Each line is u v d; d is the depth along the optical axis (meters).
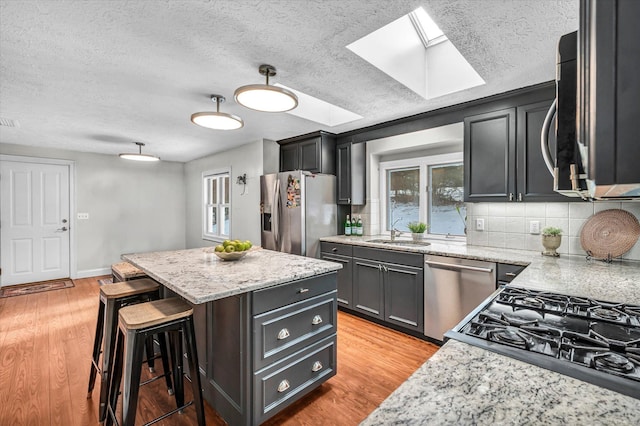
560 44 0.64
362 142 3.73
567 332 0.89
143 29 1.65
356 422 1.72
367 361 2.36
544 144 0.72
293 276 1.72
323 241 3.64
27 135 3.95
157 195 6.00
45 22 1.58
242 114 3.12
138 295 1.85
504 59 1.93
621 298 1.25
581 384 0.65
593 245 2.17
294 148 4.21
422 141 3.23
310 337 1.86
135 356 1.39
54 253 4.87
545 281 1.55
